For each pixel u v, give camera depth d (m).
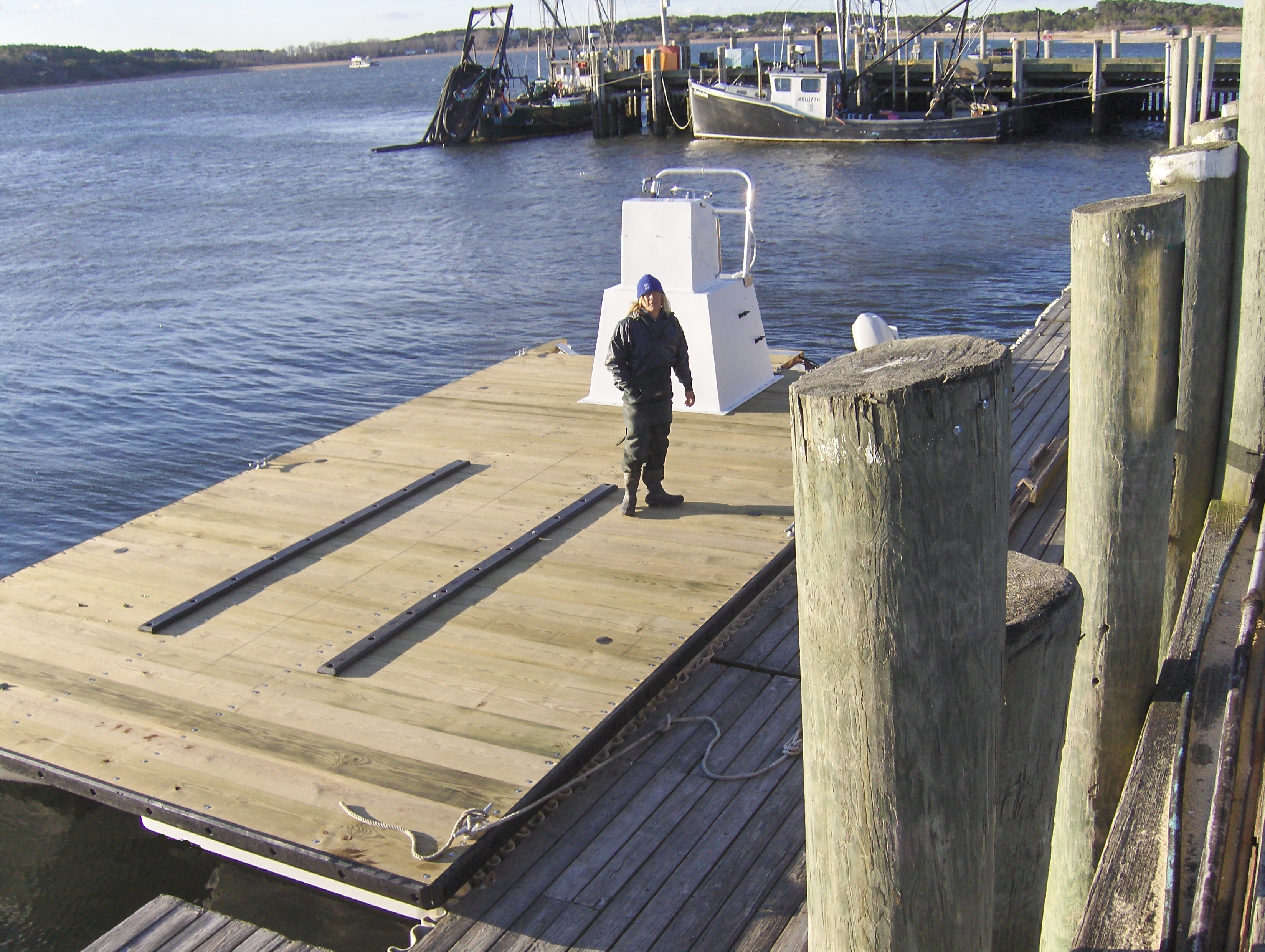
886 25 53.41
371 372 17.31
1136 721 3.36
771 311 19.73
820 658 1.46
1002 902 2.02
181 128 87.19
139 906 4.47
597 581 5.95
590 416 8.82
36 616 5.77
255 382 16.84
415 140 63.66
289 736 4.62
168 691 5.01
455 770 4.33
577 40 67.25
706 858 3.95
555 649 5.23
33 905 4.49
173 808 4.18
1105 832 3.42
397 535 6.66
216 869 4.69
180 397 16.22
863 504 1.33
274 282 24.61
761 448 7.91
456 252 27.69
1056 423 8.29
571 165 45.50
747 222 8.95
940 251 24.41
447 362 17.72
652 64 57.53
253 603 5.84
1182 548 4.21
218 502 7.29
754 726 4.77
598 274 23.84
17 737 4.70
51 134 86.75
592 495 7.06
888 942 1.56
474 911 3.74
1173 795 2.67
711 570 6.02
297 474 7.76
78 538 11.66
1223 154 3.79
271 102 127.94
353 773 4.34
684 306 8.65
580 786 4.42
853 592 1.38
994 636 1.44
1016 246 24.55
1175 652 3.39
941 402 1.27
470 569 6.12
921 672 1.40
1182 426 4.09
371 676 5.07
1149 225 2.93
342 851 3.89
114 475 13.31
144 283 24.94
